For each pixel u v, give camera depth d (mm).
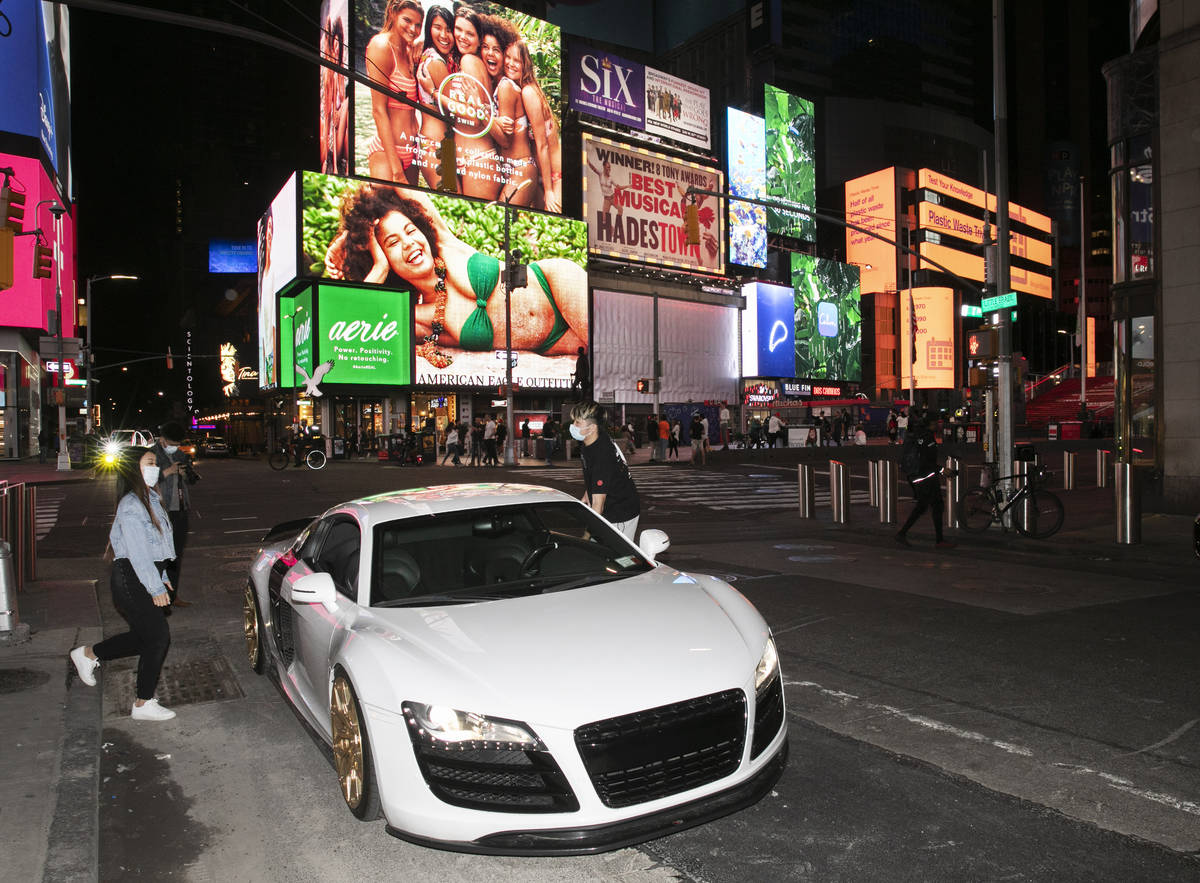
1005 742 4223
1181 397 13031
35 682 5324
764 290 59375
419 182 42750
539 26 47812
